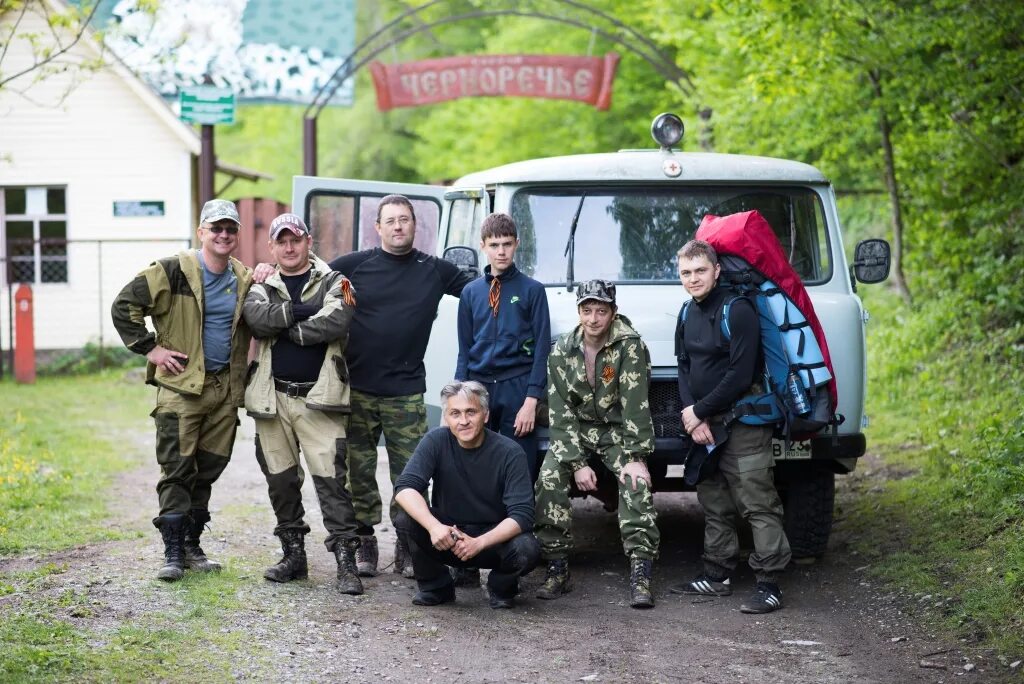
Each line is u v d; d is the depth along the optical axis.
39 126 19.73
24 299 16.28
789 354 5.75
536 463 6.13
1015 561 5.78
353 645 5.18
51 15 9.49
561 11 26.27
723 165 6.72
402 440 6.22
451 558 5.66
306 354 5.90
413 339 6.20
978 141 11.39
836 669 4.95
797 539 6.55
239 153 44.78
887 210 15.08
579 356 5.94
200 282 5.86
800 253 6.70
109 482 8.95
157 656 4.86
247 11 20.98
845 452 6.18
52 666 4.63
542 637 5.39
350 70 15.96
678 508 8.61
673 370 6.21
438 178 34.31
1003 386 9.86
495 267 6.03
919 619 5.54
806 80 11.81
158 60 11.98
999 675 4.75
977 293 11.73
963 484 7.37
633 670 4.95
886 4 10.95
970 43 10.55
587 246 6.62
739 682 4.80
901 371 11.63
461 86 17.42
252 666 4.83
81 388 15.78
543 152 27.47
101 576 6.02
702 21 15.75
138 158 19.91
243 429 12.69
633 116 24.22
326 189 7.91
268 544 7.06
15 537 6.78
